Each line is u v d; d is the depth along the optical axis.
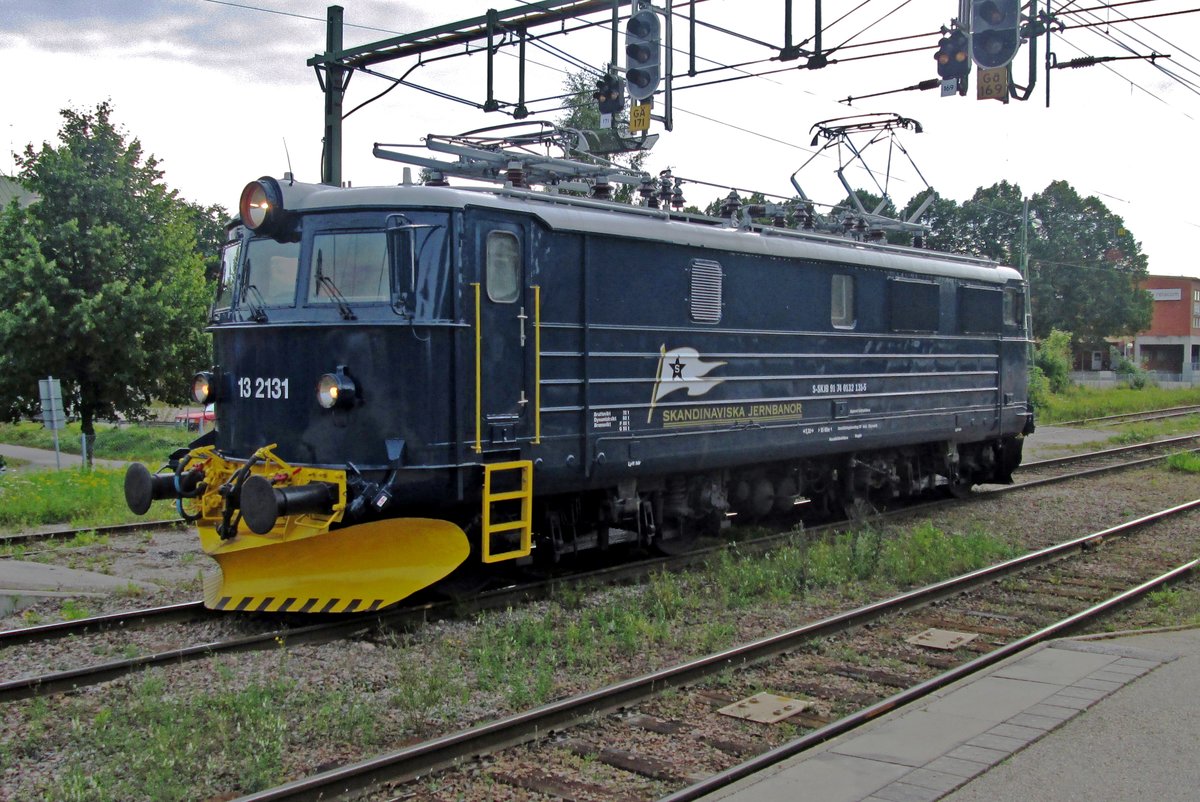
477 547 8.94
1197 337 75.31
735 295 11.23
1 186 30.83
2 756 5.49
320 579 8.40
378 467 8.21
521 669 6.95
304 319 8.50
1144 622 8.61
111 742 5.63
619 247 9.85
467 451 8.47
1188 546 11.98
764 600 9.26
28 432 35.25
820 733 5.77
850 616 8.27
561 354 9.30
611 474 9.84
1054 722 5.75
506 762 5.54
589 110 27.80
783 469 12.95
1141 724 5.72
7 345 19.91
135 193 21.89
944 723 5.81
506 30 14.98
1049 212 62.59
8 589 9.07
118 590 9.31
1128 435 25.55
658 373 10.29
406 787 5.21
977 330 15.57
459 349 8.41
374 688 6.73
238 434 9.05
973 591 9.66
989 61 10.78
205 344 21.97
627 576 10.06
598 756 5.66
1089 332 61.91
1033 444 24.86
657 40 12.54
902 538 11.84
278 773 5.34
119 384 20.91
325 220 8.55
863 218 14.33
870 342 13.31
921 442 14.51
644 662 7.39
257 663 7.18
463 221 8.45
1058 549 11.25
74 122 21.59
